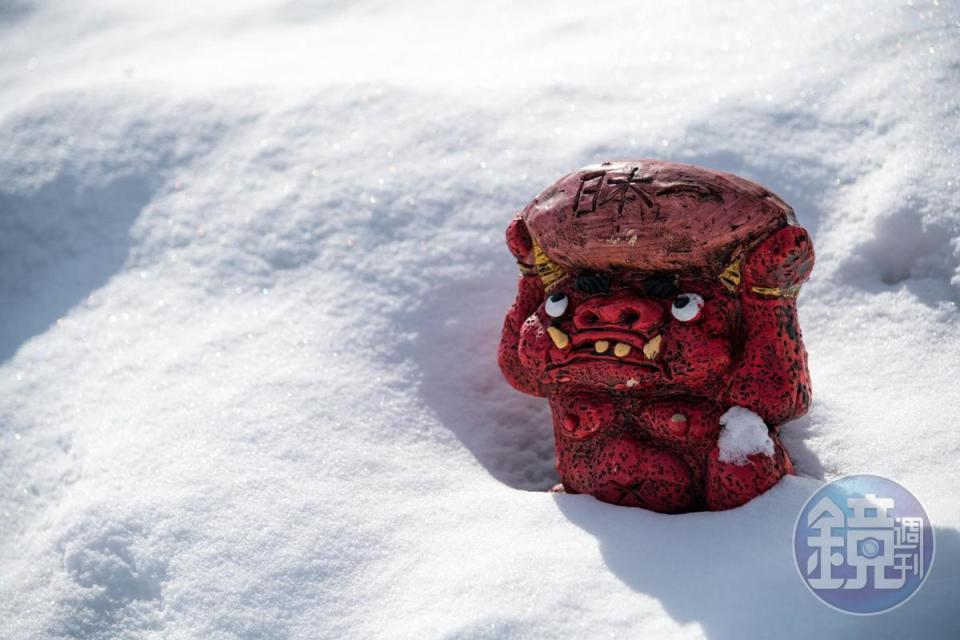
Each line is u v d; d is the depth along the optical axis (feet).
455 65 8.63
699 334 5.69
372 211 7.37
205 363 6.75
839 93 7.47
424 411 6.53
